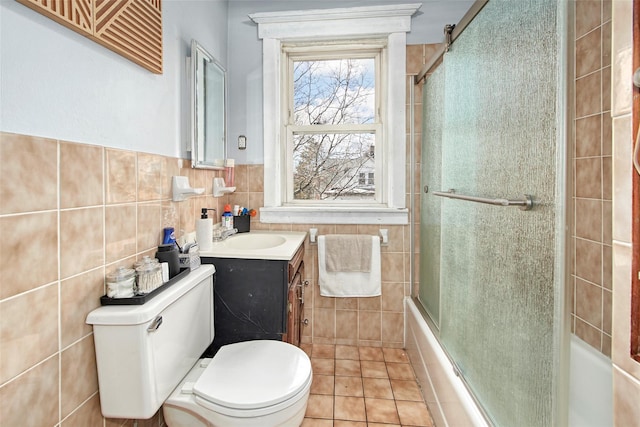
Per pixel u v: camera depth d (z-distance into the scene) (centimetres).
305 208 221
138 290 105
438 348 156
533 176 87
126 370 95
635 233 54
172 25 145
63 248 86
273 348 133
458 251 139
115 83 107
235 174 226
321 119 235
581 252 157
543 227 83
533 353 87
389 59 216
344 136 233
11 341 72
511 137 98
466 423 114
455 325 142
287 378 114
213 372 117
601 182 145
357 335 224
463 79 134
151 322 96
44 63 81
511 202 91
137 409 96
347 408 162
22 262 75
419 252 217
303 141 236
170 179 143
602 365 141
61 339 86
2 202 70
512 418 96
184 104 156
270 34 220
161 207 136
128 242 114
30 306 77
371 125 229
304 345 225
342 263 209
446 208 155
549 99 80
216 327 155
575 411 150
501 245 104
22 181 75
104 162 102
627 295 56
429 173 195
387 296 221
